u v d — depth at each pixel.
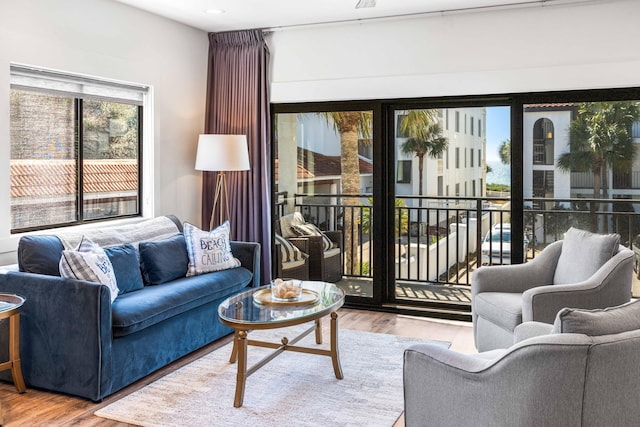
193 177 5.48
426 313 5.02
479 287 3.77
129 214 4.93
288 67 5.35
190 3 4.50
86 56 4.22
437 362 2.21
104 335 3.09
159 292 3.71
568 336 1.86
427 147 5.15
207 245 4.40
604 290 3.25
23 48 3.75
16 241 3.76
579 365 1.83
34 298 3.22
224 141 4.93
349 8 4.62
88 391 3.10
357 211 5.34
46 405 3.07
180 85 5.23
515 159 4.70
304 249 5.57
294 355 3.88
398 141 5.24
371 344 4.14
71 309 3.12
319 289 3.77
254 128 5.40
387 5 4.53
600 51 4.34
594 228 4.54
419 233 5.26
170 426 2.82
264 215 5.43
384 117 5.18
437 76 4.81
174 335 3.70
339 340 4.25
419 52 4.87
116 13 4.48
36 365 3.25
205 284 4.04
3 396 3.18
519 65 4.57
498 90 4.64
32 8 3.81
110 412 2.98
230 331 4.43
